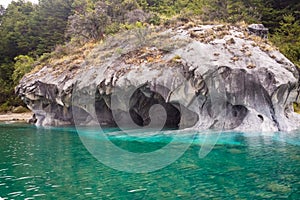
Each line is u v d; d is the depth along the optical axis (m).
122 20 29.44
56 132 19.05
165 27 21.67
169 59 17.44
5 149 13.31
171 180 7.71
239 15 27.38
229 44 17.70
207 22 21.86
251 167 8.55
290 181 7.27
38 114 25.50
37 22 48.22
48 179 8.30
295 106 21.27
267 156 9.71
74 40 29.58
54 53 29.02
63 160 10.63
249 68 15.80
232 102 15.59
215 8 29.06
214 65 15.57
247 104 15.59
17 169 9.52
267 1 31.03
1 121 29.56
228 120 15.56
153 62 17.78
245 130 14.70
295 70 17.55
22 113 37.25
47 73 24.02
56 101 22.44
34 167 9.75
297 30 27.28
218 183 7.31
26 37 47.31
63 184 7.80
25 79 25.72
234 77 15.52
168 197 6.55
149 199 6.50
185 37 18.66
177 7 35.69
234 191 6.73
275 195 6.42
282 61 17.41
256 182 7.27
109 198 6.68
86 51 23.61
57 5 47.38
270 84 15.37
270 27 29.80
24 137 17.25
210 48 17.31
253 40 19.23
